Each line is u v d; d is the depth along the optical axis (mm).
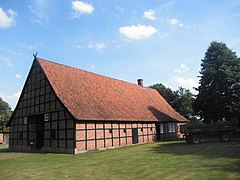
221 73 28891
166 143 23062
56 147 20062
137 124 25375
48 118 21219
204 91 30328
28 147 23312
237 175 8273
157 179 8477
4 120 49312
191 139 21172
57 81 21875
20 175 10906
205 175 8555
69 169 11617
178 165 10758
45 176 10312
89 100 22422
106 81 28797
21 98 24938
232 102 28734
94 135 20125
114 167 11383
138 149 18656
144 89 35656
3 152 22531
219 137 21281
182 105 48531
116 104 25266
